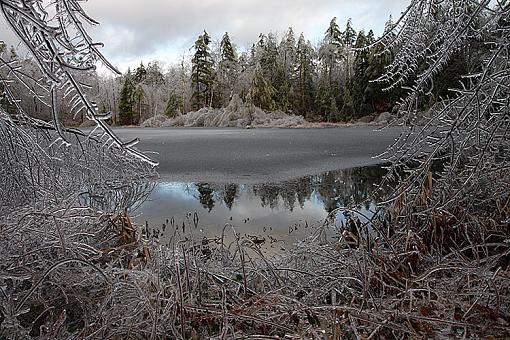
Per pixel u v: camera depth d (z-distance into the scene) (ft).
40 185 13.85
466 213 13.62
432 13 12.10
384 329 8.81
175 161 42.86
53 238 10.71
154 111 158.40
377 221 14.65
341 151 50.08
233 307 9.67
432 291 9.82
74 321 8.92
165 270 11.97
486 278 9.80
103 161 14.93
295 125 119.96
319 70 148.46
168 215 23.45
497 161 16.93
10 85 13.51
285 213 23.81
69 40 6.89
